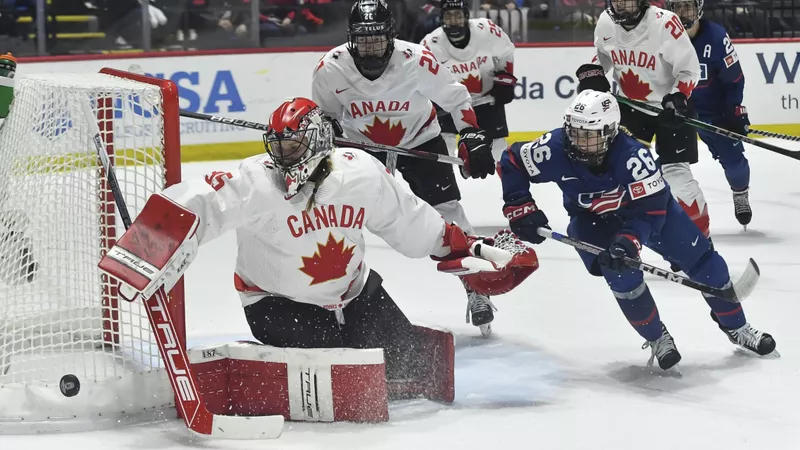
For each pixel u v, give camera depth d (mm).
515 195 9227
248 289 7984
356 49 10016
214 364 7707
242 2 22438
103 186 8289
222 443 7102
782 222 16594
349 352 7520
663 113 12844
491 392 8500
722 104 15320
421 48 10445
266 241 7605
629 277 8750
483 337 10281
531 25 23422
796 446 7145
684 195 12891
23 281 7949
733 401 8203
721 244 14906
